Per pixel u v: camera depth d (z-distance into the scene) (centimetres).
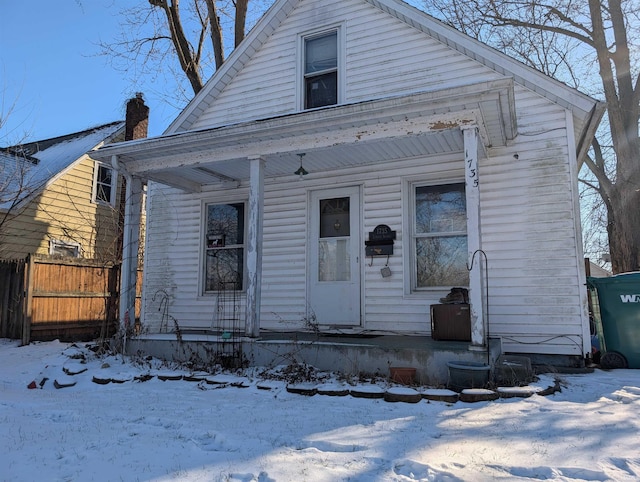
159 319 947
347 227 828
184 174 868
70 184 1485
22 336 943
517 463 306
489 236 720
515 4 1371
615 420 394
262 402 487
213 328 898
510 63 723
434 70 790
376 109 596
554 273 682
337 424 399
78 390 587
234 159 720
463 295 675
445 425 393
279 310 848
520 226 705
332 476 287
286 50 917
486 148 700
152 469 303
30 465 314
